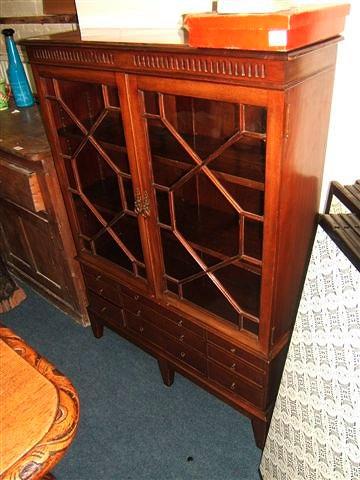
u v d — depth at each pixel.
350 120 1.14
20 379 0.80
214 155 1.02
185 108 1.12
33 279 2.29
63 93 1.33
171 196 1.20
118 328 1.80
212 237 1.22
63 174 1.53
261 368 1.27
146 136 1.15
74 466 1.46
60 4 1.88
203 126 1.16
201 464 1.45
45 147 1.62
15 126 1.91
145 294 1.53
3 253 2.42
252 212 1.06
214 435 1.54
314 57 0.88
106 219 1.52
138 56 1.02
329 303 0.87
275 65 0.80
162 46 0.95
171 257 1.38
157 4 1.30
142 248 1.41
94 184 1.50
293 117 0.88
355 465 0.84
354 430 0.82
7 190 1.87
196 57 0.91
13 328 2.10
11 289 2.22
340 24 0.90
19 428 0.70
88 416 1.63
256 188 0.99
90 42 1.10
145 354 1.91
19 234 2.11
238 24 0.79
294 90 0.85
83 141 1.35
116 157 1.31
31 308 2.23
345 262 0.82
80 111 1.34
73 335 2.04
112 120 1.28
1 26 2.28
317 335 0.92
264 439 1.42
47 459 0.66
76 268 1.91
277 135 0.87
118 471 1.44
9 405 0.74
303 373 1.00
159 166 1.20
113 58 1.08
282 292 1.16
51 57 1.25
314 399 0.96
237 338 1.29
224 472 1.42
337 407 0.87
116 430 1.58
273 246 1.03
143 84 1.06
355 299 0.79
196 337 1.44
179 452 1.49
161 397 1.70
